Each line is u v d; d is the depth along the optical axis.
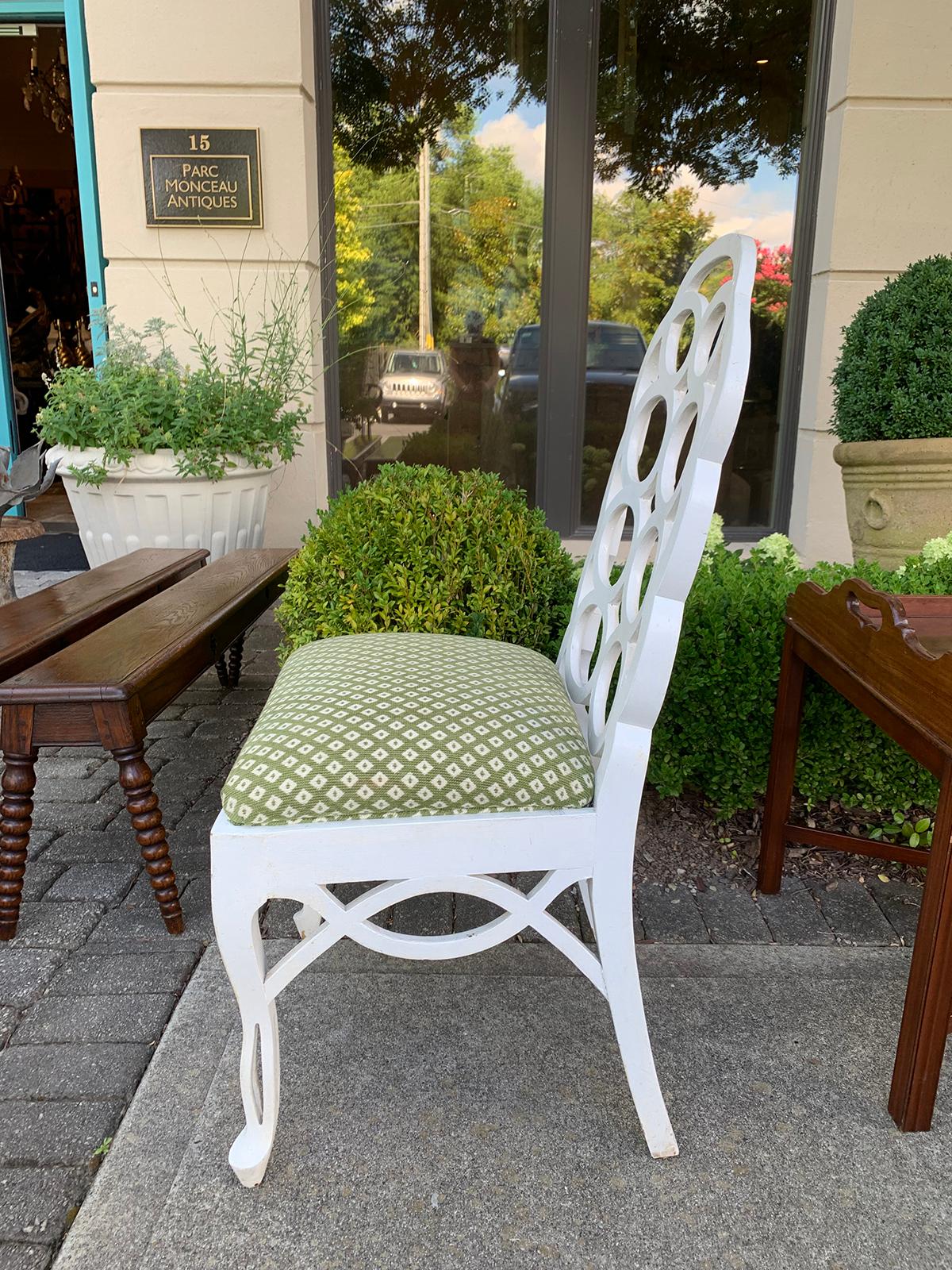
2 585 3.44
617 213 4.96
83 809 2.47
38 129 8.12
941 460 3.18
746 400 5.15
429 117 4.86
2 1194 1.28
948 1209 1.26
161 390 3.75
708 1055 1.56
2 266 5.47
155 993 1.71
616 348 5.12
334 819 1.24
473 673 1.50
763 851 2.06
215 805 2.50
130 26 4.29
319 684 1.46
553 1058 1.55
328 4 4.61
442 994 1.72
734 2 4.70
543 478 5.17
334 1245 1.20
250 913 1.24
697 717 2.18
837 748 2.15
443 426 5.21
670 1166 1.33
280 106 4.39
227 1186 1.29
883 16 4.34
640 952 1.86
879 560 3.50
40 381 8.05
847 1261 1.18
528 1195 1.27
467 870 1.27
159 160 4.42
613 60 4.79
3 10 4.95
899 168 4.52
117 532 3.81
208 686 3.48
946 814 1.27
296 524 4.89
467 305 5.09
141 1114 1.42
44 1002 1.68
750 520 5.29
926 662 1.32
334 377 5.03
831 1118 1.42
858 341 3.41
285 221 4.52
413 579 2.20
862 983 1.75
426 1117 1.42
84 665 1.83
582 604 1.76
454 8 4.72
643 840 2.29
